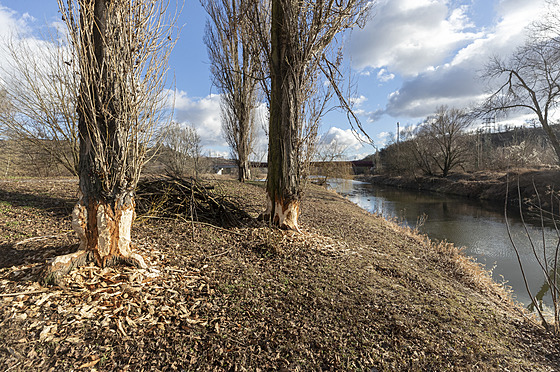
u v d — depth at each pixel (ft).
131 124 12.06
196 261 14.97
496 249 34.73
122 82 11.57
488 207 63.00
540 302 21.42
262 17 22.34
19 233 16.14
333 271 15.79
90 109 11.07
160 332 9.33
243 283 13.25
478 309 14.44
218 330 9.91
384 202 70.33
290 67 20.11
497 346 11.41
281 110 20.59
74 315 9.27
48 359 7.74
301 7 19.61
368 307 12.64
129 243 12.76
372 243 23.11
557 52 55.93
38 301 9.61
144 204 21.81
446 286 16.75
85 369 7.64
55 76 19.57
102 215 11.76
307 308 12.02
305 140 21.13
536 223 46.96
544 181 58.29
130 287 11.12
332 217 31.24
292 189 20.94
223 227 20.94
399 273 17.13
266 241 18.40
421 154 119.96
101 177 11.54
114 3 11.43
